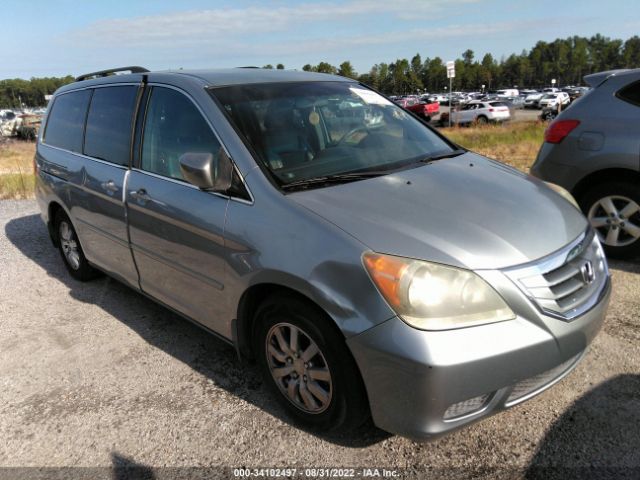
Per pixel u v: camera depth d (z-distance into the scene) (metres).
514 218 2.49
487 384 2.12
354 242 2.24
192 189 2.97
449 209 2.51
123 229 3.59
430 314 2.08
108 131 3.84
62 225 4.74
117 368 3.31
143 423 2.77
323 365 2.44
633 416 2.59
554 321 2.24
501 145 16.20
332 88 3.62
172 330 3.77
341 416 2.41
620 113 4.29
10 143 27.88
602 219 4.48
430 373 2.04
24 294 4.57
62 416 2.87
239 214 2.65
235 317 2.79
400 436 2.38
